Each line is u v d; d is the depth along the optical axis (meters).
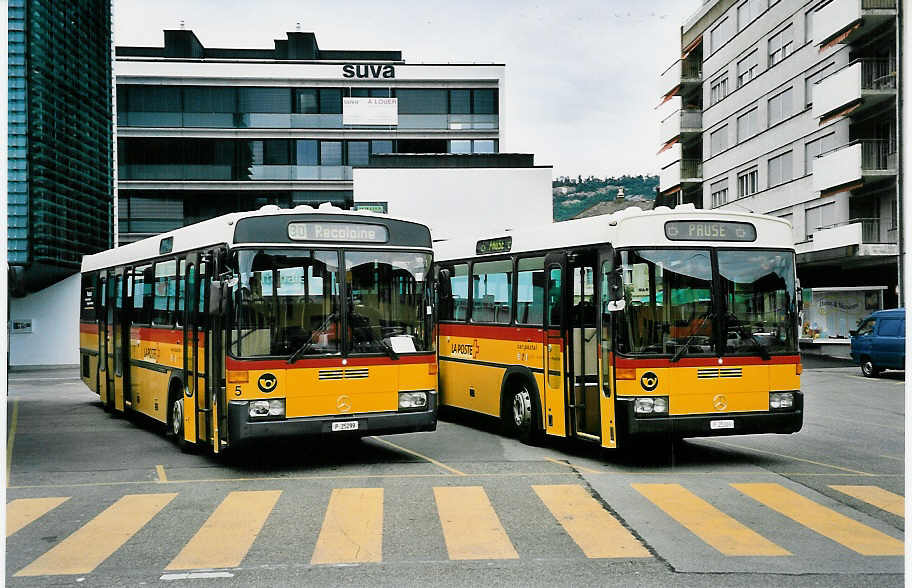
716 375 10.22
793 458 11.55
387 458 11.59
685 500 8.76
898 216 32.84
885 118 34.09
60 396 22.25
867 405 19.06
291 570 6.37
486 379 14.04
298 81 51.38
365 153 51.88
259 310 10.09
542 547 6.96
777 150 42.12
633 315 10.14
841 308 37.25
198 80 50.81
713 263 10.43
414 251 11.07
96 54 31.62
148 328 13.96
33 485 9.89
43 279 32.72
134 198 50.78
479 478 10.03
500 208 42.59
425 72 52.03
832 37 35.16
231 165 51.09
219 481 10.04
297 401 10.12
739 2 46.22
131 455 12.07
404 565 6.47
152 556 6.84
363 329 10.58
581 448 12.46
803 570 6.30
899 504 8.59
